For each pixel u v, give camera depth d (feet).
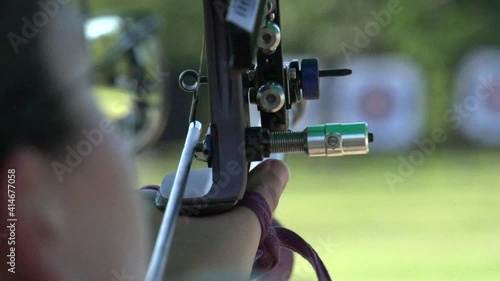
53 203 6.69
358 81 107.45
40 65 6.56
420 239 51.62
